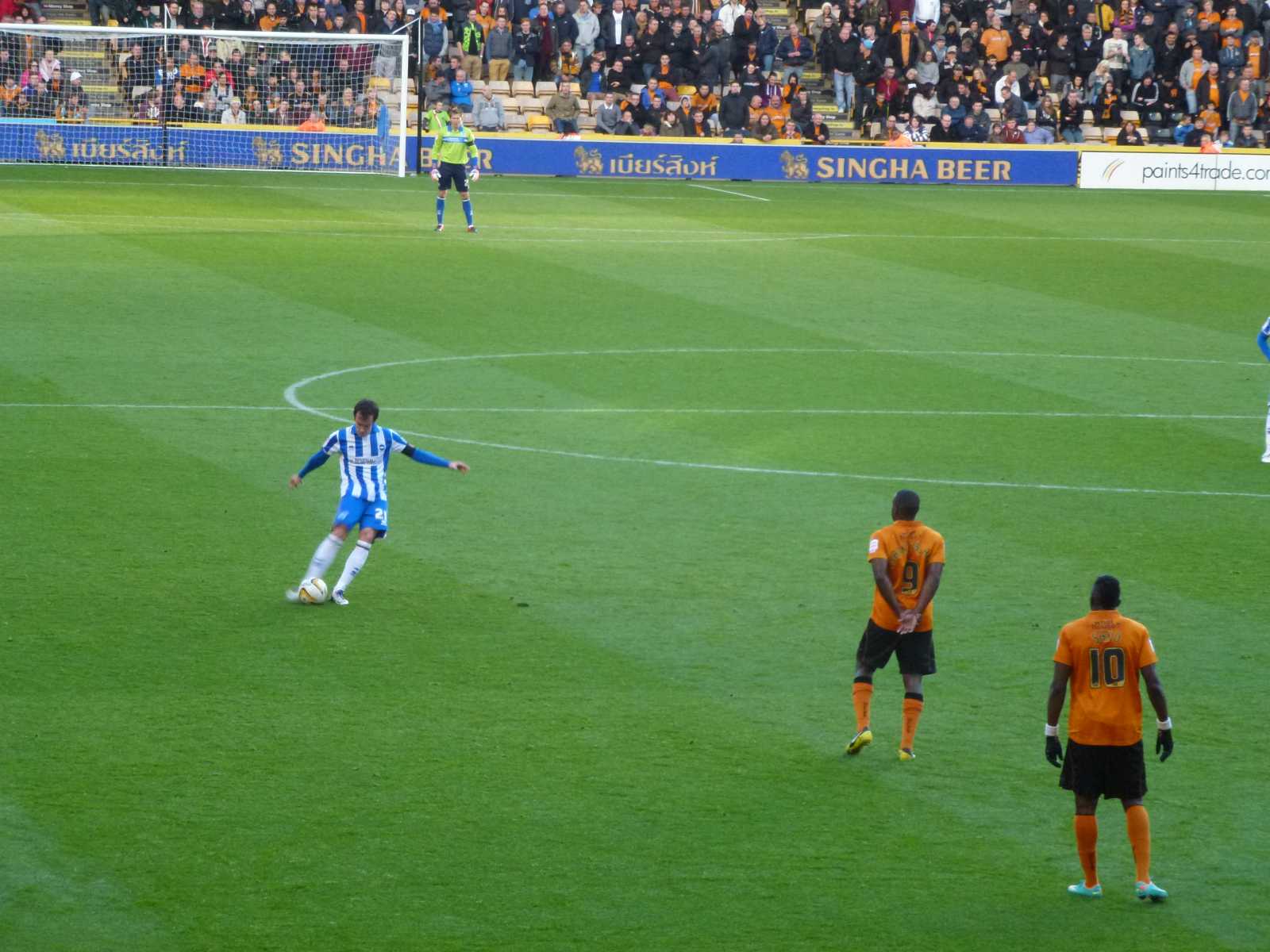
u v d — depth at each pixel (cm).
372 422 4009
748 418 6006
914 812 2984
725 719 3378
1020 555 4522
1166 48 14750
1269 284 9325
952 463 5488
